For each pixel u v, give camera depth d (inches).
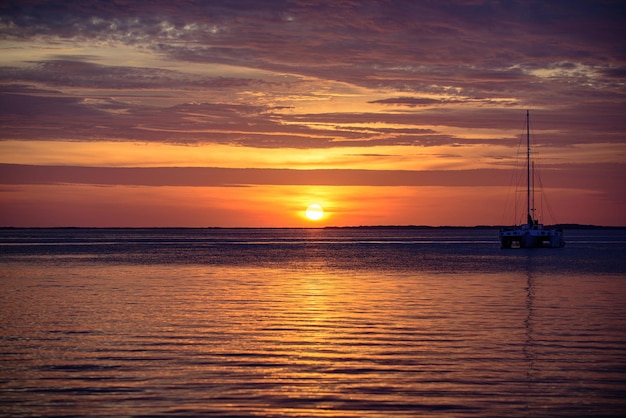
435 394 813.9
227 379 879.1
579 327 1237.7
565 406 768.9
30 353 1024.9
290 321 1312.7
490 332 1190.9
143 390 829.2
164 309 1480.1
